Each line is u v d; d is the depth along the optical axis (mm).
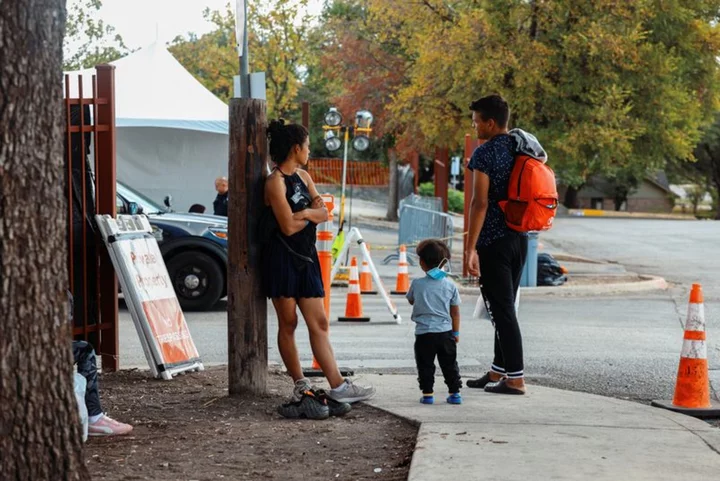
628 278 22703
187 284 15992
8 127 4277
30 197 4332
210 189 25969
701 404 8516
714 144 79438
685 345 8578
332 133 23562
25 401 4344
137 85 23969
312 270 7883
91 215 9508
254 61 44531
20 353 4328
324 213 7863
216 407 8055
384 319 15102
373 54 40188
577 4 23047
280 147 7820
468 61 23594
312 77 56625
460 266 24859
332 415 7836
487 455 6363
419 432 7027
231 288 8289
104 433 7090
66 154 9156
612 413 8016
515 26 23500
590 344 12727
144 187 25766
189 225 15992
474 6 24812
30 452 4367
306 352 11938
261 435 7152
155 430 7297
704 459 6480
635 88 23688
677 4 23594
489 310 8789
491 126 8648
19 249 4309
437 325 8219
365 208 62281
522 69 22859
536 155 8586
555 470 6055
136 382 9227
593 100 23469
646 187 105062
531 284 20312
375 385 9367
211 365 10789
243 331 8328
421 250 8344
